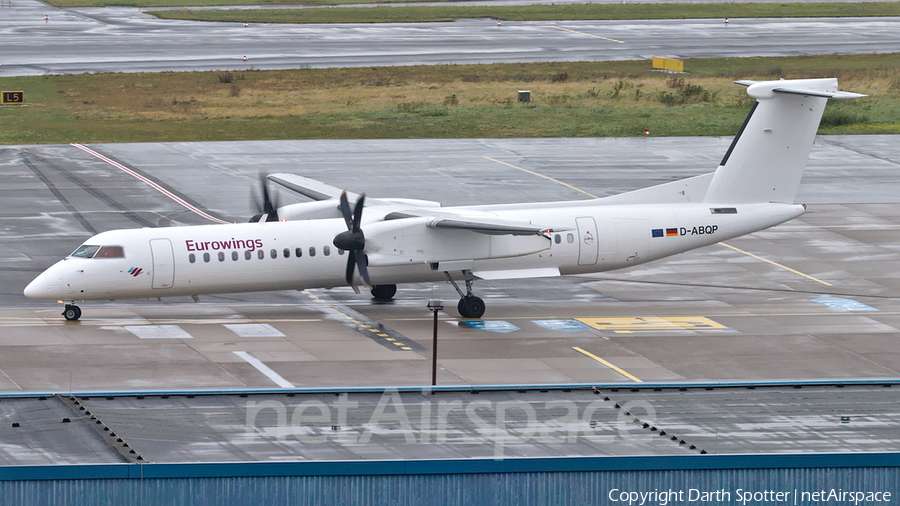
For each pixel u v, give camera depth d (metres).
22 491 66.75
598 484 70.94
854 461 71.62
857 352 125.50
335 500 69.50
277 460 74.88
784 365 119.62
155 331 129.88
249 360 117.75
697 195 149.62
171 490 68.25
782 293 156.38
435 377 106.38
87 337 126.12
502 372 115.00
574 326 136.88
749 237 189.88
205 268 132.75
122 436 78.19
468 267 138.25
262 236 135.50
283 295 151.88
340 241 130.62
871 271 169.25
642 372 116.00
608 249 144.38
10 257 165.75
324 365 116.31
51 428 79.12
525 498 70.56
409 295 153.38
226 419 82.69
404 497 69.88
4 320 133.12
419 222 134.88
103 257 130.25
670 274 167.50
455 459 70.19
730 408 87.50
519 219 140.75
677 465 71.06
